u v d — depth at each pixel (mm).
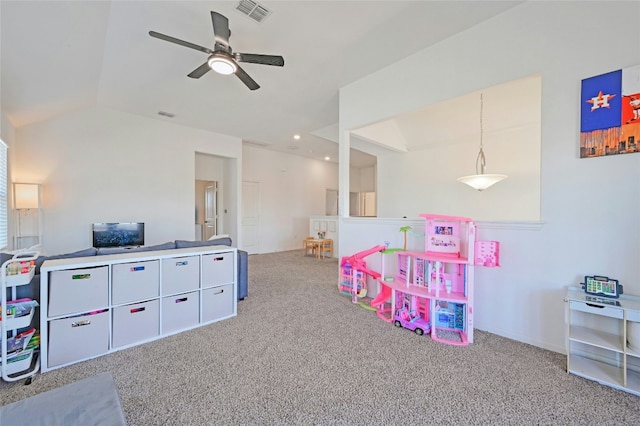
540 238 2311
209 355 2195
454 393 1729
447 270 2873
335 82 3822
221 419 1514
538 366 2027
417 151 5930
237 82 3809
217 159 7199
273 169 8250
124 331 2311
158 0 2275
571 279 2164
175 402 1646
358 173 10844
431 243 2826
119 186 4996
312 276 4965
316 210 9477
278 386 1803
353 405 1624
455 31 2730
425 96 3027
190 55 3121
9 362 1840
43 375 1925
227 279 2984
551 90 2221
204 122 5574
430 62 2984
